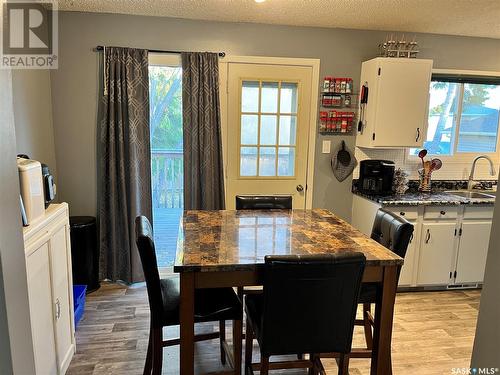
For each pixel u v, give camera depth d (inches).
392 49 141.9
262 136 144.9
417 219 130.9
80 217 133.5
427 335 108.3
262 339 66.1
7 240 44.4
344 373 74.9
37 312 71.3
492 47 151.5
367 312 94.0
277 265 61.0
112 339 102.2
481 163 158.7
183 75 131.8
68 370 89.1
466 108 155.5
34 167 73.0
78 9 124.2
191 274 67.2
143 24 130.8
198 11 123.5
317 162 149.6
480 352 39.2
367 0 108.6
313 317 65.4
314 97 144.9
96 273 133.7
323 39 141.6
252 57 138.3
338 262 62.3
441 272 135.4
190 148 135.8
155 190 192.7
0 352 43.5
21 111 108.0
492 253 37.5
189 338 69.5
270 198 115.3
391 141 137.3
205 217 99.7
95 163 136.3
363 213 142.9
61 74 129.7
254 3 113.1
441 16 123.0
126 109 129.7
